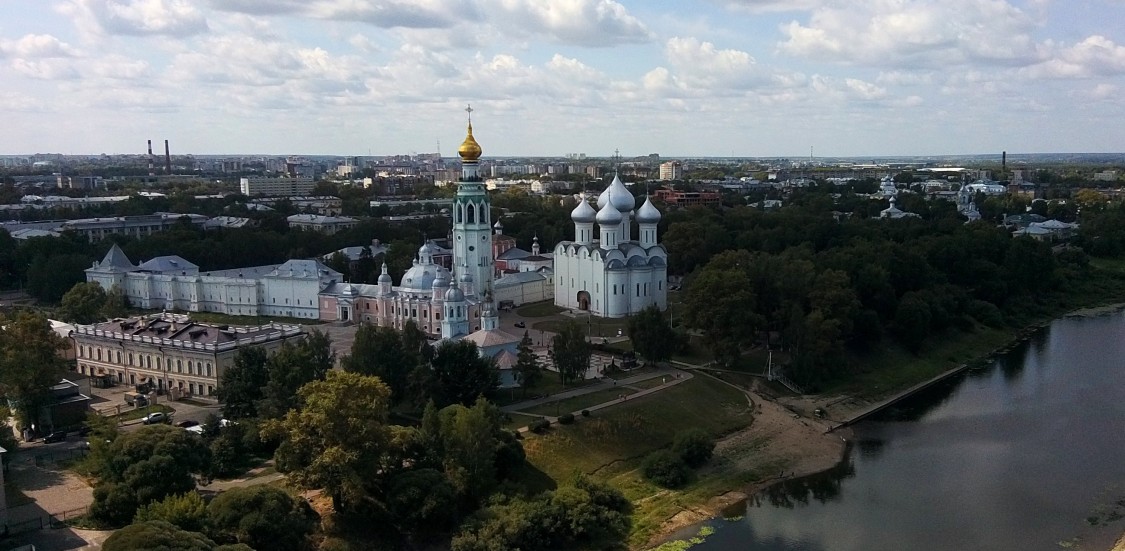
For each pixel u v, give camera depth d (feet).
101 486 356.38
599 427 490.90
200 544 288.92
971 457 492.95
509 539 361.30
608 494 412.77
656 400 540.52
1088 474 462.19
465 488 394.73
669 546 383.65
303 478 366.22
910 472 472.03
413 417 488.85
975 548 378.53
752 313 631.97
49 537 335.47
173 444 371.97
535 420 492.13
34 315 492.13
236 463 429.79
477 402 426.51
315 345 519.60
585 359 562.66
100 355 598.34
